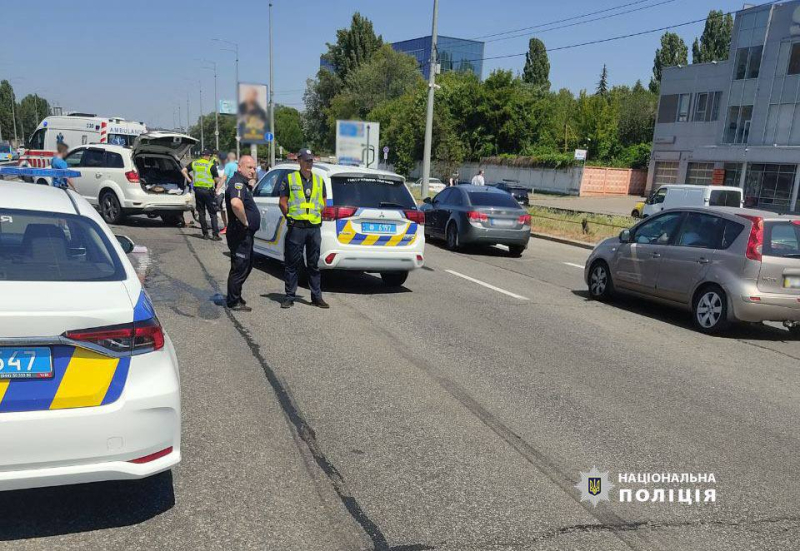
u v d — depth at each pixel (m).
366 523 3.34
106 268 3.38
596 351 7.03
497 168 55.91
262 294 8.83
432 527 3.34
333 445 4.25
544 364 6.38
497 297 9.91
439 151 54.41
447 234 15.78
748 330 8.67
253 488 3.64
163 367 3.19
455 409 5.01
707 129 44.34
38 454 2.83
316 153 68.56
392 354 6.39
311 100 75.62
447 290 10.24
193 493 3.55
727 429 4.96
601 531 3.40
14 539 3.04
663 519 3.57
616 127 60.56
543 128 58.81
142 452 3.05
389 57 68.56
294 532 3.22
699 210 8.77
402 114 56.69
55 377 2.88
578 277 12.63
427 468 4.00
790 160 36.16
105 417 2.94
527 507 3.60
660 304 9.96
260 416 4.66
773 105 37.62
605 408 5.24
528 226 15.22
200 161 13.67
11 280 3.04
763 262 7.80
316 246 8.12
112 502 3.43
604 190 50.28
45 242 3.41
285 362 5.93
